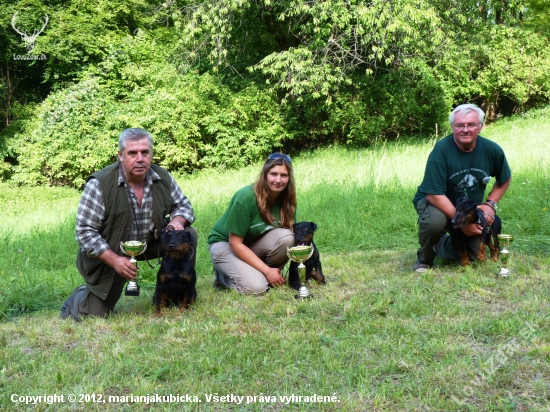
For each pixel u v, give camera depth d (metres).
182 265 4.35
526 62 19.95
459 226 4.86
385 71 19.41
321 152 19.03
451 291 4.59
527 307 4.07
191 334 3.84
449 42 17.61
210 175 18.06
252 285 4.84
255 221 4.99
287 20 19.80
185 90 18.80
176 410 2.85
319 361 3.31
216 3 17.69
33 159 18.64
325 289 4.87
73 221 10.20
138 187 4.41
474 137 5.04
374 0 16.03
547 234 6.57
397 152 15.40
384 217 8.13
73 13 23.14
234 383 3.10
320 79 17.02
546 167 9.80
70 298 4.70
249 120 19.33
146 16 24.47
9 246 8.51
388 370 3.18
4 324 4.50
